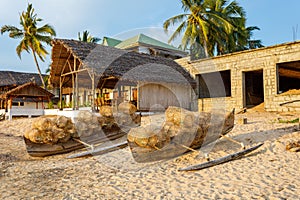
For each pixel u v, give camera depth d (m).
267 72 14.89
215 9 26.92
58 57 15.92
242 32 28.97
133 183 5.18
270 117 12.19
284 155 6.15
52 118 8.02
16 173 6.06
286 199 3.99
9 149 8.61
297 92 14.27
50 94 20.98
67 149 8.14
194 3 23.19
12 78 29.81
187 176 5.38
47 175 5.87
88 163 6.72
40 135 7.70
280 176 4.98
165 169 5.91
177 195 4.47
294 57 13.87
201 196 4.36
